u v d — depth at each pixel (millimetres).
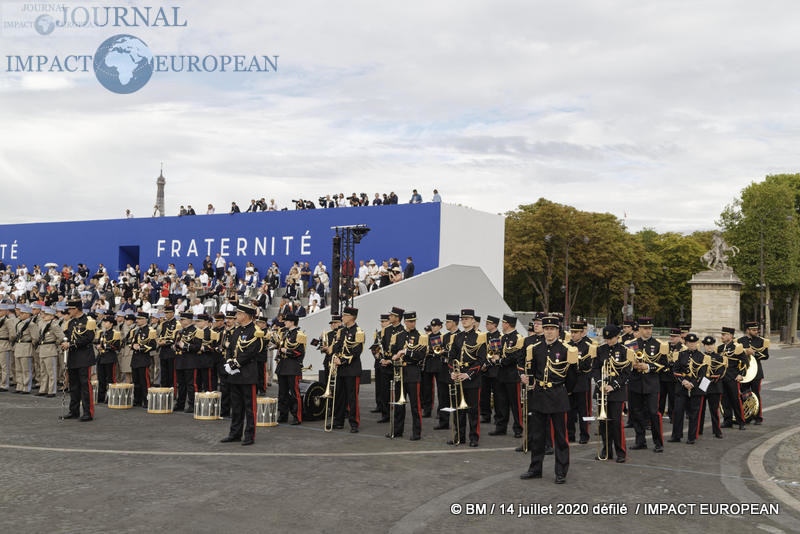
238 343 11438
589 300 74562
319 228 34531
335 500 8109
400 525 7227
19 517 7199
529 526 7375
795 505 8516
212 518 7289
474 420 11930
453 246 31875
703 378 12648
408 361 12492
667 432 14320
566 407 9398
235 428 11742
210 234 38156
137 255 43500
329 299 29234
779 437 13602
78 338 13641
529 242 63969
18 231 45562
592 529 7348
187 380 15367
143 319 16766
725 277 45219
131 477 9008
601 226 67375
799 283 63531
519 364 11398
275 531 6918
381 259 32594
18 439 11586
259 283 33281
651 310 82250
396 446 11750
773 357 41188
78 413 14016
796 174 73938
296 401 14070
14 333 18703
